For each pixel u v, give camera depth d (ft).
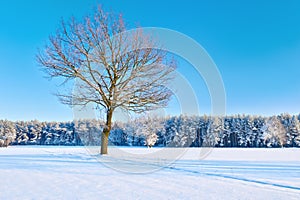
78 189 15.16
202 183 17.76
